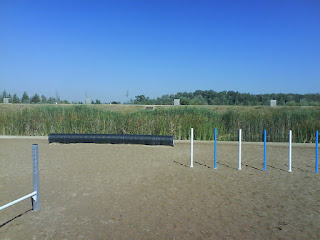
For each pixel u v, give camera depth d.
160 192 7.55
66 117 21.16
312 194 7.50
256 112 25.17
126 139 16.14
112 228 5.37
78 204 6.62
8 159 11.83
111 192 7.51
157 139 15.84
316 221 5.75
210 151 14.30
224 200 6.96
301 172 9.98
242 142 17.59
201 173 9.70
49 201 6.80
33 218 5.82
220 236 5.06
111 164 11.01
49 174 9.38
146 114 22.91
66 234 5.13
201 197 7.16
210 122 19.91
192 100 46.19
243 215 6.03
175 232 5.21
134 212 6.14
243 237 5.03
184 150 14.55
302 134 19.00
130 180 8.70
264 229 5.36
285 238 5.01
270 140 19.80
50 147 15.13
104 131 20.20
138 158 12.30
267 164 11.26
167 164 11.12
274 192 7.65
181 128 19.41
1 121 21.27
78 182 8.45
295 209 6.41
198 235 5.10
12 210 6.23
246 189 7.89
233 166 10.86
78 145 15.79
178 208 6.39
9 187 7.89
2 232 5.20
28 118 21.20
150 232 5.21
